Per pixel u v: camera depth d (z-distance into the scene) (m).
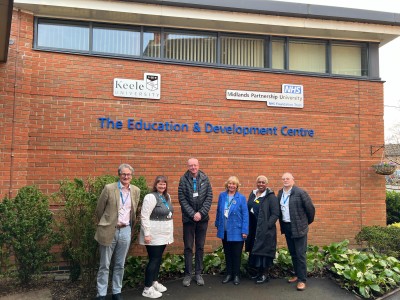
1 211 5.36
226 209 5.81
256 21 7.43
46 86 6.66
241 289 5.59
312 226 7.84
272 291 5.54
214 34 7.76
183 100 7.31
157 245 5.19
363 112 8.25
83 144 6.78
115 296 5.00
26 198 5.46
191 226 5.72
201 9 7.14
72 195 5.40
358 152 8.16
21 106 6.48
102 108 6.91
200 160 7.33
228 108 7.52
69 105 6.75
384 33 8.11
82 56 6.87
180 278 6.04
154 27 7.42
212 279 6.01
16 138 6.42
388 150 17.72
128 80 7.05
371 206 8.12
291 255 5.92
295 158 7.81
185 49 7.60
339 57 8.45
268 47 8.00
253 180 7.56
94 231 5.32
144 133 7.08
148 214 5.14
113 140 6.92
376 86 8.38
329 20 7.79
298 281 5.64
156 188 5.34
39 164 6.55
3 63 6.40
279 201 5.90
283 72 7.86
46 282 5.87
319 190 7.90
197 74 7.41
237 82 7.60
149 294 5.23
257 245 5.71
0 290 5.48
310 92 7.99
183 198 5.64
